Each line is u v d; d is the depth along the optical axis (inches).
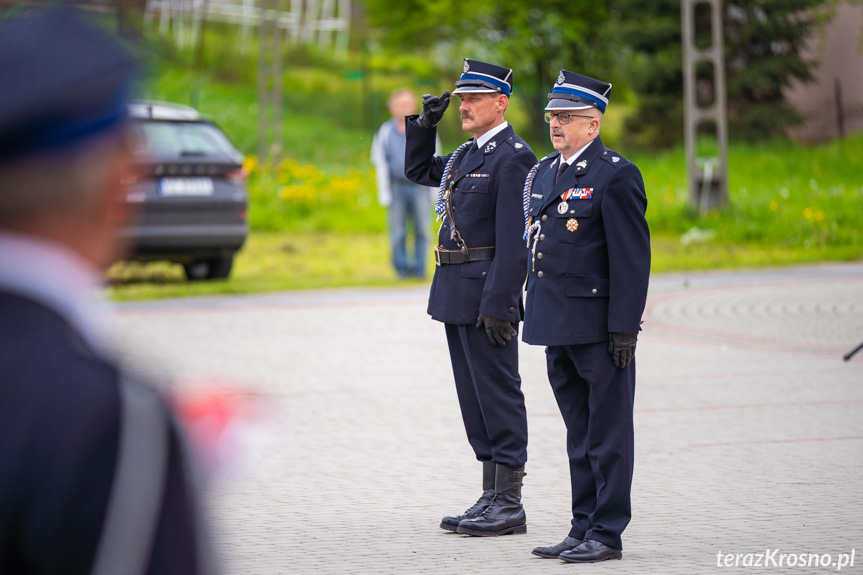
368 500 527.5
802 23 2674.7
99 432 94.0
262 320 1127.6
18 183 96.3
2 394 93.2
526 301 461.4
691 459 597.0
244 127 2787.9
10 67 93.6
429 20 3366.1
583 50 3526.1
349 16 3863.2
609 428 437.1
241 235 1300.4
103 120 97.5
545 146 3038.9
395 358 924.6
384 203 1390.3
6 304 95.7
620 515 437.1
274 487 548.7
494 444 480.1
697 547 445.4
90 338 99.8
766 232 1726.1
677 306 1210.6
